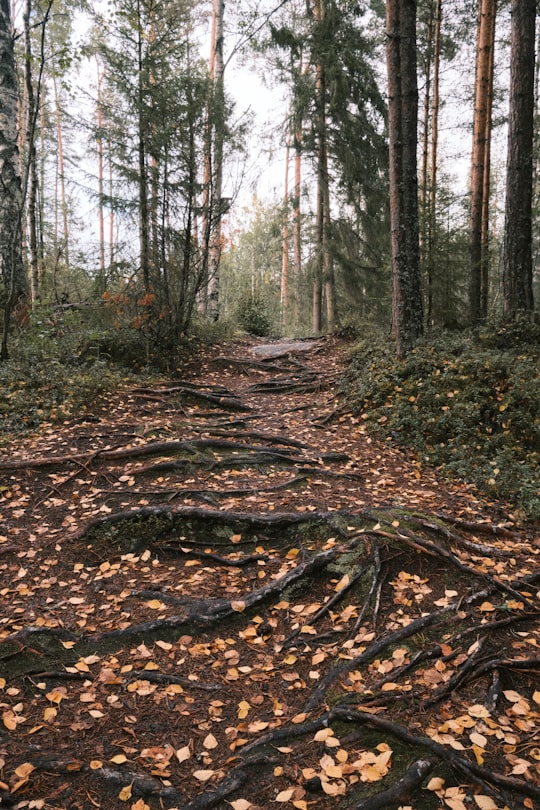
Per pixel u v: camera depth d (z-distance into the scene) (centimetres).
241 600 380
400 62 834
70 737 273
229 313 1930
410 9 870
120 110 1123
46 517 486
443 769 240
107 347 990
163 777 251
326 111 1750
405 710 276
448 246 1293
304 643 344
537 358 799
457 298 1330
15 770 247
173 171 1002
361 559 401
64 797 238
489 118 1439
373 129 1697
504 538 447
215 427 718
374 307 1792
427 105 1608
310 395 940
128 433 650
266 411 855
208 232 1062
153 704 299
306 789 239
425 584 379
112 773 249
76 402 734
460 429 657
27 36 965
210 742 271
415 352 851
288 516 461
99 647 343
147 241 1048
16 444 610
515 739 253
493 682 287
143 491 519
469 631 325
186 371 1061
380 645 324
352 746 260
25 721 282
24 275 1013
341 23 1638
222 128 1046
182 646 345
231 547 448
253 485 543
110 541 452
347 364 1065
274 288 4012
